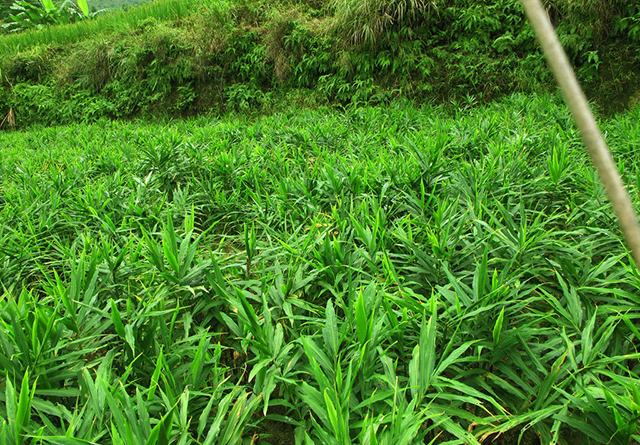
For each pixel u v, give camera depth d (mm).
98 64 11391
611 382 1805
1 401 1688
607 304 2119
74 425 1467
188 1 11727
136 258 2484
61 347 1777
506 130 5445
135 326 1874
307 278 2289
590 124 267
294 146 5719
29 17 17094
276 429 2092
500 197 3307
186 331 2031
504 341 1792
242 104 9766
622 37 7605
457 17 8414
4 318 1903
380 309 2057
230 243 3703
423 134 5668
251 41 9992
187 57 10289
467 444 1592
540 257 2406
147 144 5391
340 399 1479
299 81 9500
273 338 1874
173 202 4207
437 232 2711
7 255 2979
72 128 9156
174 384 1685
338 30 9148
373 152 4984
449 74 8422
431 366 1589
